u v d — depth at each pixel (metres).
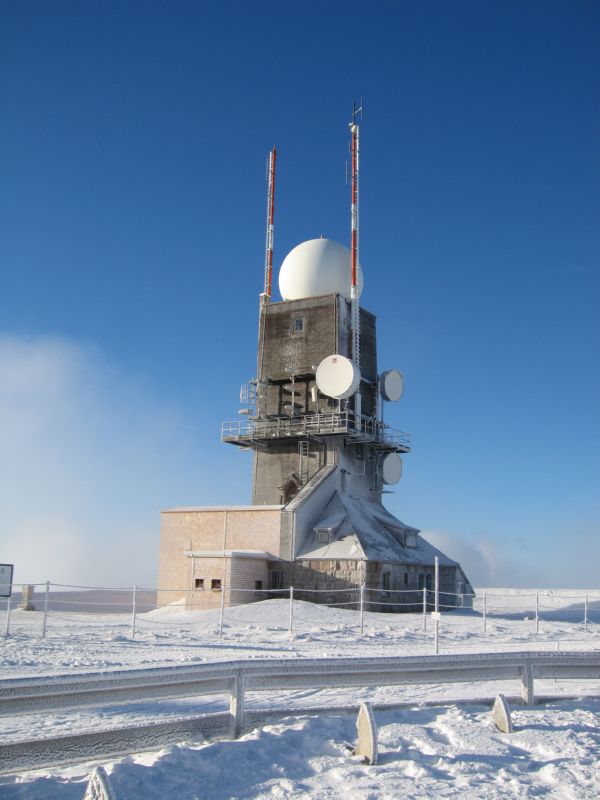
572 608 50.59
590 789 7.96
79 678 8.30
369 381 55.62
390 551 46.12
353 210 54.81
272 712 10.38
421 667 11.35
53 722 11.53
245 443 53.25
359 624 34.28
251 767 8.50
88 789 6.87
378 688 15.13
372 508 53.00
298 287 54.56
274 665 10.29
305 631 30.27
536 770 8.79
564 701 13.02
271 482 52.44
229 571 41.97
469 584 53.91
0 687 7.73
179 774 8.12
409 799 7.55
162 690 9.13
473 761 9.02
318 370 50.22
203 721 9.66
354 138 55.72
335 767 8.71
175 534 48.66
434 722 11.06
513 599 55.94
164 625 33.62
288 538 45.06
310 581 44.06
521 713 11.82
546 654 12.70
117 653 21.67
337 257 54.88
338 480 50.69
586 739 10.16
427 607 47.28
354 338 52.94
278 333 53.91
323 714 10.95
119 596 61.38
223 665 9.75
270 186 58.53
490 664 12.04
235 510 47.03
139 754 9.02
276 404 53.16
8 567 34.28
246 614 35.66
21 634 27.27
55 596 59.75
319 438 51.16
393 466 55.94
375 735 8.95
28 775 8.46
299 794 7.70
